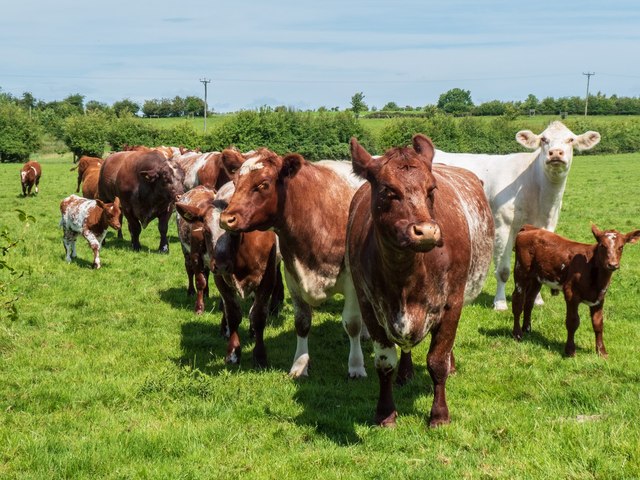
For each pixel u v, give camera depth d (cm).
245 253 786
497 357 846
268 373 788
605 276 822
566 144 1027
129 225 1717
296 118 6219
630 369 786
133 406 688
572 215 2452
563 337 933
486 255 733
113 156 1819
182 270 1416
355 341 784
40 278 1281
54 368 809
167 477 532
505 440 587
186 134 6519
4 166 6153
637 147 7850
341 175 799
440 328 598
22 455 572
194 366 825
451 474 525
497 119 7181
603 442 559
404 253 508
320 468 548
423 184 493
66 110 11869
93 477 538
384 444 587
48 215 2331
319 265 749
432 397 705
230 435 612
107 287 1241
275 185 708
